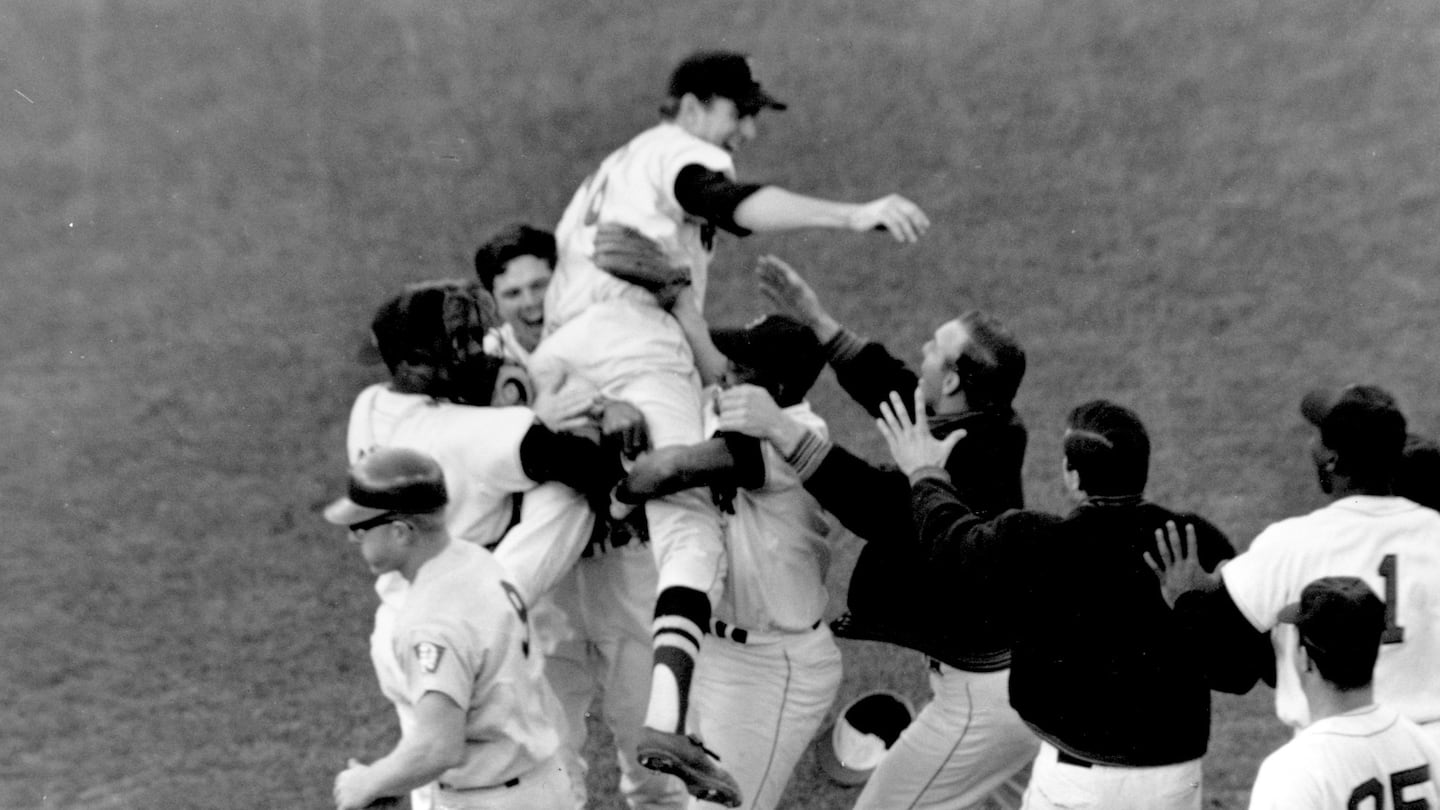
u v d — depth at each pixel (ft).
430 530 55.11
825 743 79.20
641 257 65.41
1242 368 112.06
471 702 54.90
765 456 62.90
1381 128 139.64
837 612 91.61
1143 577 56.80
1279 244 125.80
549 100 153.48
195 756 82.48
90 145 154.71
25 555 100.73
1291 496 98.73
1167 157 137.18
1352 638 47.93
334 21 169.58
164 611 95.20
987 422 64.80
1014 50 153.07
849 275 124.16
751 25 161.38
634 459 63.82
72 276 135.23
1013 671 58.75
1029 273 123.54
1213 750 79.61
